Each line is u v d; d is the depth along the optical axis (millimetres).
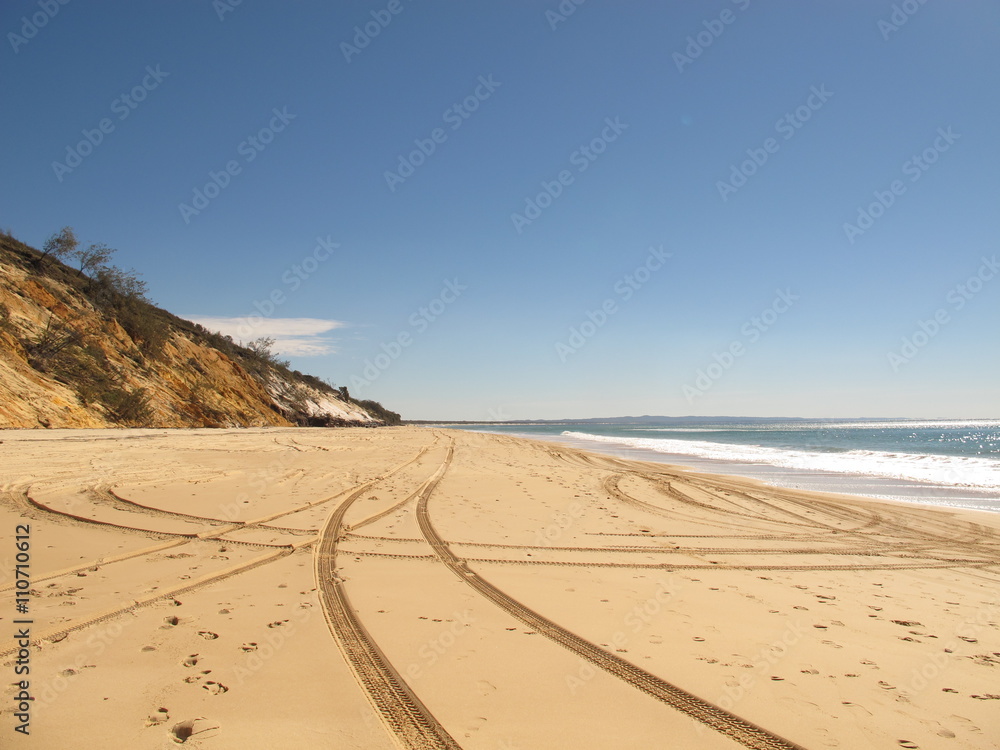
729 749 3213
